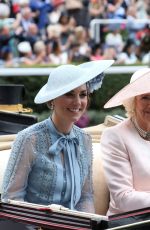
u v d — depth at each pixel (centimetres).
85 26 2502
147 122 877
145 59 2573
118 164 862
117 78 2325
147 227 652
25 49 2400
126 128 888
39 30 2431
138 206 827
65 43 2469
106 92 2286
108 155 872
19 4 2395
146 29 2612
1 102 1111
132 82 867
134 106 886
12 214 712
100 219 659
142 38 2605
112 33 2542
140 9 2633
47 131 805
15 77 2294
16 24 2394
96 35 2519
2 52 2377
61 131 812
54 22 2453
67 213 691
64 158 814
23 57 2400
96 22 2519
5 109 1109
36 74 2295
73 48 2481
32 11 2419
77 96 805
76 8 2481
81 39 2492
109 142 878
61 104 802
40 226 682
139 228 650
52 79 811
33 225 687
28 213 708
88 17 2506
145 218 664
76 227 664
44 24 2438
